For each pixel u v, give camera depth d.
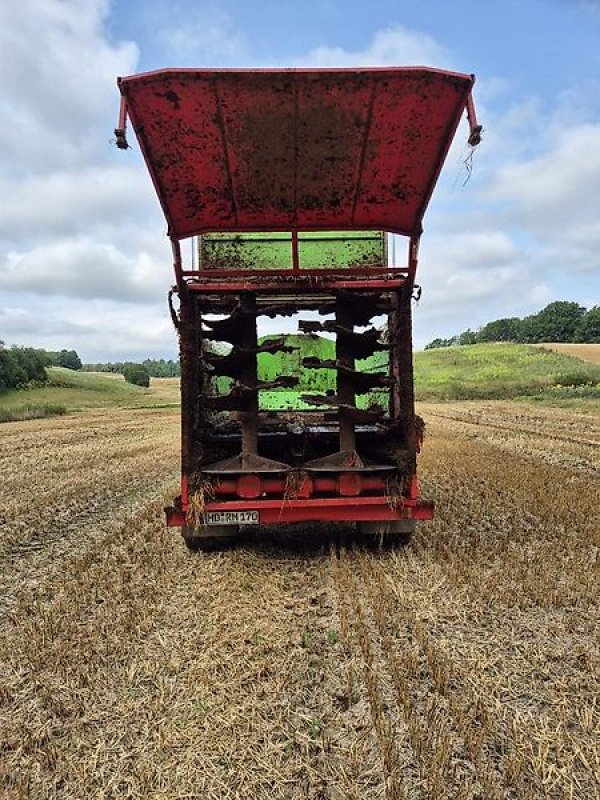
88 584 5.83
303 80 4.82
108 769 3.13
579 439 17.52
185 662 4.18
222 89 4.89
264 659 4.18
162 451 17.50
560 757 3.14
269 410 8.48
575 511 8.40
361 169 5.80
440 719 3.44
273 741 3.33
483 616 4.88
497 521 7.99
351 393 6.26
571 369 53.78
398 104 5.08
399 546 6.79
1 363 57.34
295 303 7.03
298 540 7.27
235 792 2.94
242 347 6.19
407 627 4.68
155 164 5.70
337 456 6.26
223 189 6.05
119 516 9.05
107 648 4.37
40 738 3.38
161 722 3.49
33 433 25.00
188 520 6.19
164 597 5.40
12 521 8.78
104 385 69.50
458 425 22.58
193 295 6.21
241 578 5.86
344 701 3.69
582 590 5.39
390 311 6.42
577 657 4.17
